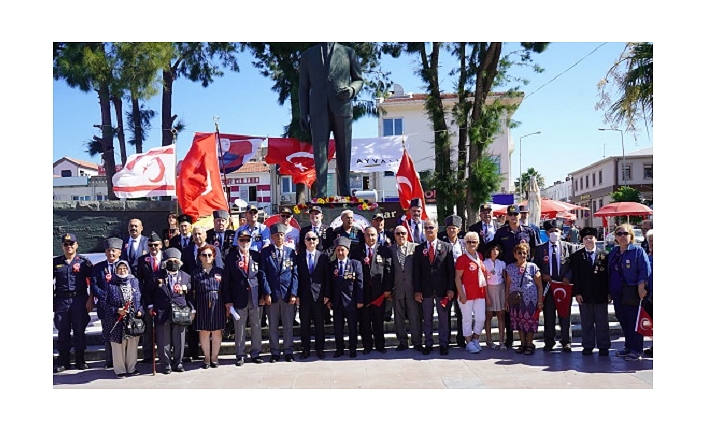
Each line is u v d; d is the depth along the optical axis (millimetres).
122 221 11570
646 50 8375
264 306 8109
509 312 8055
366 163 15422
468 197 14438
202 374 7121
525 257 7766
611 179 47781
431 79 14617
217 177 10133
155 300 7254
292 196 34438
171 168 11180
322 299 7883
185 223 8367
